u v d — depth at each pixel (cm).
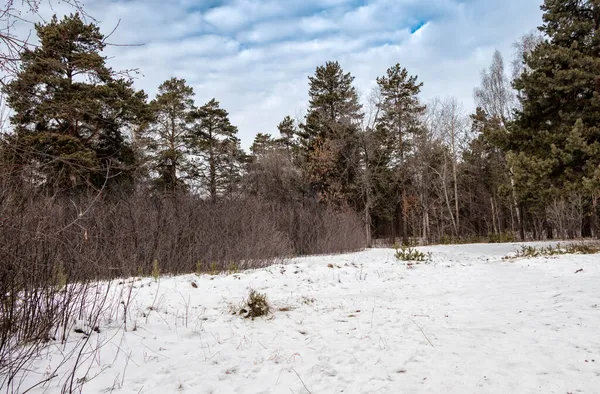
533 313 532
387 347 440
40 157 354
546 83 1577
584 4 1672
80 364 378
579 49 1641
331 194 2769
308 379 361
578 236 2742
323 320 598
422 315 591
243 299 686
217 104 3584
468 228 4259
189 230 1293
